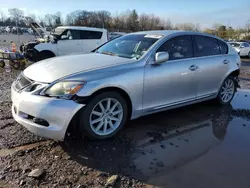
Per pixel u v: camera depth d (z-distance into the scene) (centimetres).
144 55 376
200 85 457
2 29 4531
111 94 334
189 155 323
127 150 325
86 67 334
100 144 334
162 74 384
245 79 926
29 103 300
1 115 419
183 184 263
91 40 1180
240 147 352
